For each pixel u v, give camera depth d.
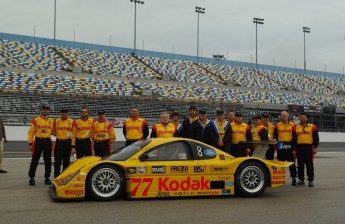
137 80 38.50
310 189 9.05
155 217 5.96
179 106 31.05
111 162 7.23
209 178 7.66
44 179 10.20
